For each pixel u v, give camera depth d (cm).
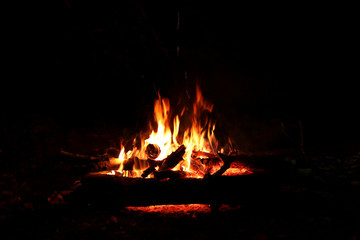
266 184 394
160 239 343
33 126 804
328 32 1031
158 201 399
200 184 391
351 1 979
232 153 477
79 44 1085
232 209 409
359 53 1009
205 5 1061
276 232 337
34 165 621
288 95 1077
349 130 839
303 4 1022
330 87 1051
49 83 1059
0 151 677
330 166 545
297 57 1076
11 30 999
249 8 1055
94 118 1003
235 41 1099
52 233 370
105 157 471
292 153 679
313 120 932
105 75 1130
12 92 972
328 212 371
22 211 434
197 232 353
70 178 550
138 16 1070
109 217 403
